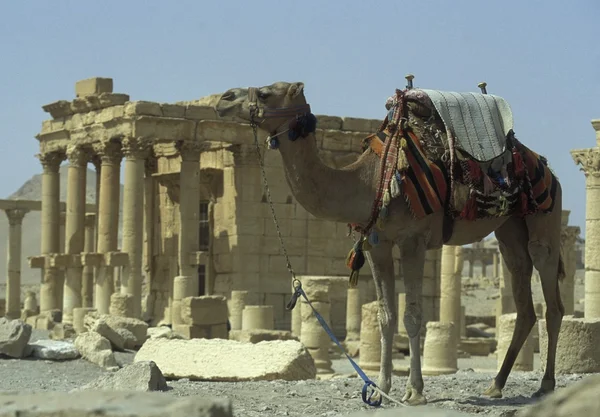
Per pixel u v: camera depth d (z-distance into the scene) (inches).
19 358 970.1
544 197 526.3
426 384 622.5
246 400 543.5
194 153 1822.1
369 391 565.6
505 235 550.0
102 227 1867.6
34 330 1683.1
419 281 491.5
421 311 491.5
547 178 534.6
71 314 1878.7
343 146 1931.6
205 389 601.0
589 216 1126.4
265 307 1531.7
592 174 1119.6
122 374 592.7
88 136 1913.1
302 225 1927.9
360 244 499.8
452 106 502.6
